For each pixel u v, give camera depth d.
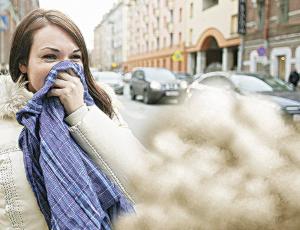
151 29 44.03
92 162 0.84
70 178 0.81
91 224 0.76
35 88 1.03
